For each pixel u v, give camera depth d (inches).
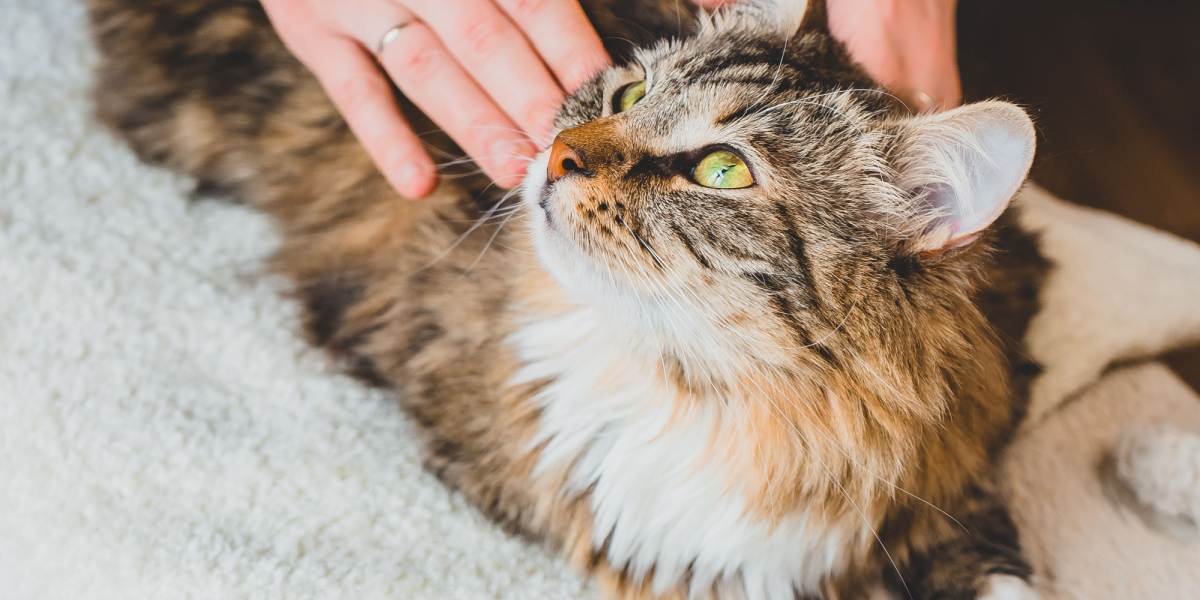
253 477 24.8
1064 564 25.8
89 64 28.7
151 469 24.7
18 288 26.1
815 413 22.3
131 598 23.5
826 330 21.7
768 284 21.7
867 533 23.7
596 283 22.2
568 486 24.0
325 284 26.3
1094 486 27.0
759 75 22.9
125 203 27.5
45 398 25.1
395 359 25.1
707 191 21.9
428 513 24.8
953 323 22.5
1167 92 38.4
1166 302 29.8
